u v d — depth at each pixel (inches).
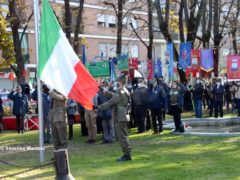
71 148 568.1
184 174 389.4
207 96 1040.2
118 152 525.0
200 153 495.2
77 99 402.9
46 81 412.8
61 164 309.9
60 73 409.1
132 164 442.3
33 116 863.7
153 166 429.1
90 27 1995.6
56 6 1400.1
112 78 896.9
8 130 868.0
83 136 700.0
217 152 498.0
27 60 1724.9
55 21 421.1
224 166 418.6
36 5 461.7
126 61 878.4
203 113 1027.9
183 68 1031.0
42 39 422.0
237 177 371.9
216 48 1161.4
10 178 398.3
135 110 706.2
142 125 703.1
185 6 1294.3
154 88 687.1
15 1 1106.1
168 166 426.9
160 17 1185.4
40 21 433.1
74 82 403.5
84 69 405.4
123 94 450.6
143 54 2208.4
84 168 430.6
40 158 471.2
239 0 1732.3
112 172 408.5
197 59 1016.2
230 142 569.6
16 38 1059.3
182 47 1019.9
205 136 632.4
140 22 2027.6
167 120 884.0
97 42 2033.7
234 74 1015.0
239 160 446.9
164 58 993.5
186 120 811.4
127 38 2089.1
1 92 1088.2
